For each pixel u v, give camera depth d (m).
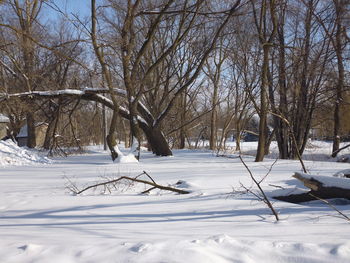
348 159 18.44
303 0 17.34
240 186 7.52
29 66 21.05
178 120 34.34
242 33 20.83
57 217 5.01
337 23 16.92
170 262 2.69
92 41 14.52
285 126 20.03
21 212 5.52
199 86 33.44
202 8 18.34
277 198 6.20
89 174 11.06
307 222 4.19
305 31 18.95
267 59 15.15
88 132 38.56
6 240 3.32
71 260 2.75
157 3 19.41
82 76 24.05
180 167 12.92
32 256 2.83
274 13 14.77
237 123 29.92
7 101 17.64
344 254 2.80
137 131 16.83
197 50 22.94
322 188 5.74
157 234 3.65
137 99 16.44
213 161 15.95
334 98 20.25
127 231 3.88
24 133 35.78
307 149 27.88
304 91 19.41
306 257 2.80
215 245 3.06
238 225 4.14
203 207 5.47
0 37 15.38
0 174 11.77
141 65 23.77
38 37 16.75
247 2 15.65
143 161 16.66
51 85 22.47
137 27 20.14
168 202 6.07
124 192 7.69
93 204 6.05
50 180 9.80
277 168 11.41
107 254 2.85
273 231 3.73
